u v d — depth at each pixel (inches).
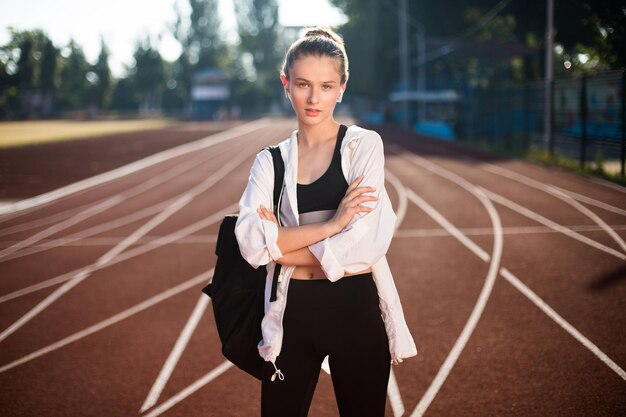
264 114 3666.3
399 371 147.9
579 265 237.0
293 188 68.8
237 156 874.1
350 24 1728.6
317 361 69.5
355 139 68.5
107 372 156.2
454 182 508.4
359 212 65.2
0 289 249.0
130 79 3917.3
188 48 3801.7
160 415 131.1
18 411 135.3
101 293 234.7
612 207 357.7
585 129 529.0
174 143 1165.1
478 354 155.9
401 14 1422.2
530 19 1136.2
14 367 162.7
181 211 431.8
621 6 774.5
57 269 278.7
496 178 516.7
